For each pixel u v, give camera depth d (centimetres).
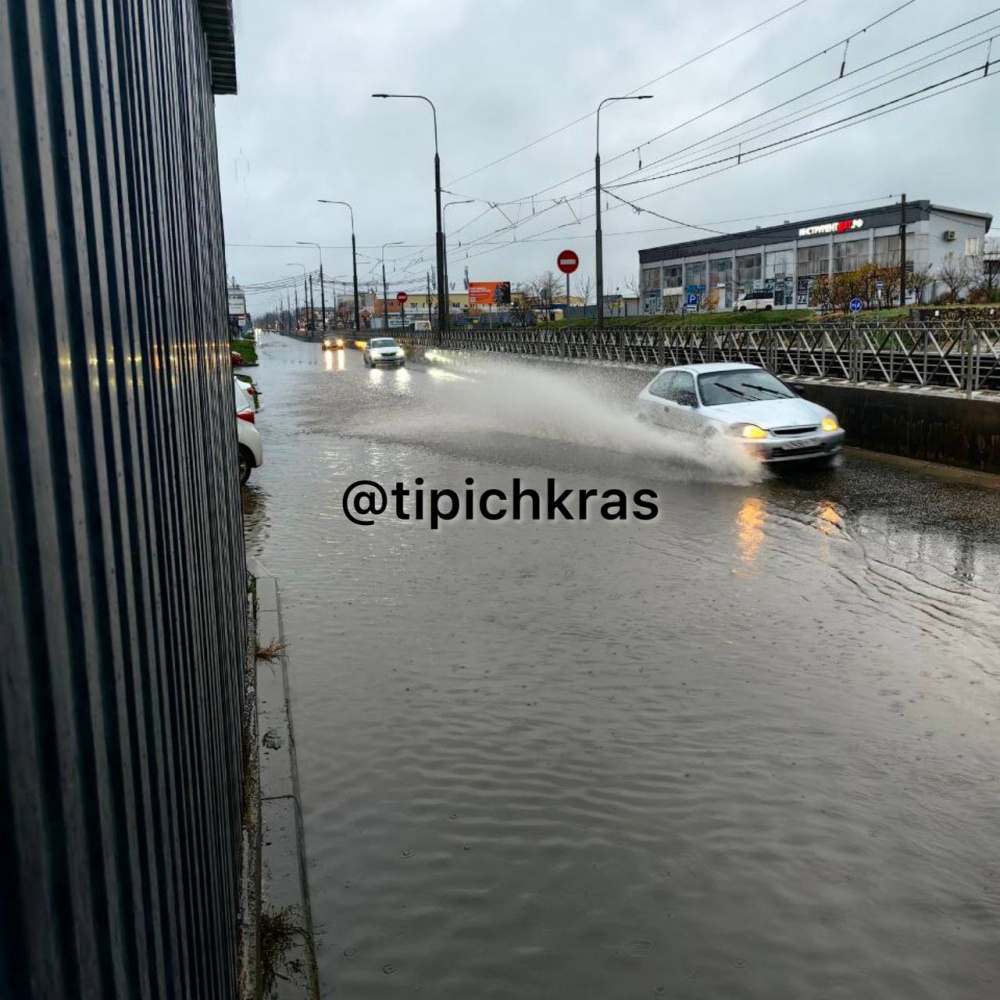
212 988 221
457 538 971
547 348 4056
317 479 1373
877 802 432
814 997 314
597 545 927
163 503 203
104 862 124
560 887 373
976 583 780
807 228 6238
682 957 334
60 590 113
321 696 561
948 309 3303
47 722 105
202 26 612
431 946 341
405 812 430
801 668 595
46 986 100
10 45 104
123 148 182
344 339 9094
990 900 361
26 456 104
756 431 1302
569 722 520
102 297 147
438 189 5025
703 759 475
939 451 1404
